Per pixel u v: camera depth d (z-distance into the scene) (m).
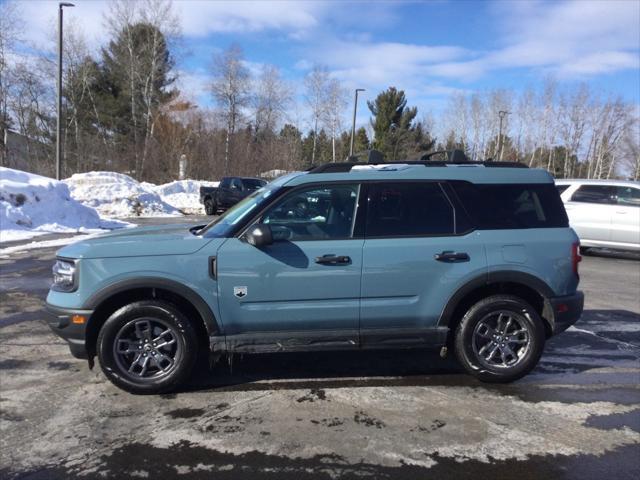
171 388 4.14
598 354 5.34
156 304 4.03
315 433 3.56
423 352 5.25
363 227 4.23
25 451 3.28
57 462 3.16
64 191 16.38
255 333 4.13
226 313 4.06
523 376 4.45
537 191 4.50
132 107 41.94
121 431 3.55
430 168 4.45
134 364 4.10
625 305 7.59
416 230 4.29
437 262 4.22
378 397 4.17
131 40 41.78
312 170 4.53
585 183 12.78
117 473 3.06
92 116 45.03
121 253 4.00
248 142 43.94
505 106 66.44
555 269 4.36
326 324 4.18
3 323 6.00
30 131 40.94
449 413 3.90
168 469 3.11
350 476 3.05
